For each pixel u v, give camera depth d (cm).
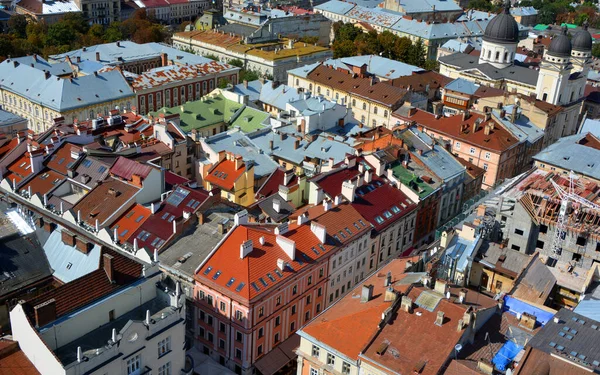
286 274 10850
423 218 14962
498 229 12331
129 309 8781
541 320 9475
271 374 10819
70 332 8044
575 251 11612
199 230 11775
